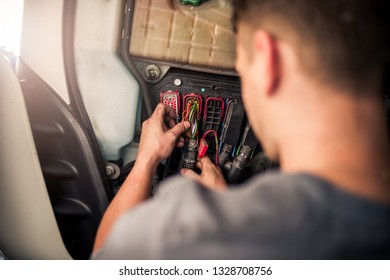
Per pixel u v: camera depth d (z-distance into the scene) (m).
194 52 1.10
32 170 1.08
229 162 1.23
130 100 1.14
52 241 1.15
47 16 1.06
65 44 1.07
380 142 0.45
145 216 0.46
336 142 0.44
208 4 1.07
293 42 0.46
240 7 0.54
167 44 1.09
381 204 0.42
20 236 1.17
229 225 0.42
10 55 1.14
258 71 0.50
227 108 1.19
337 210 0.41
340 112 0.45
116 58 1.10
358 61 0.44
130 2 1.05
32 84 1.12
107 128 1.15
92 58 1.09
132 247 0.45
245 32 0.53
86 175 1.16
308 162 0.45
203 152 1.17
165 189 0.49
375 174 0.43
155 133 1.07
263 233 0.41
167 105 1.14
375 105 0.46
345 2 0.45
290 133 0.47
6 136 1.08
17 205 1.13
